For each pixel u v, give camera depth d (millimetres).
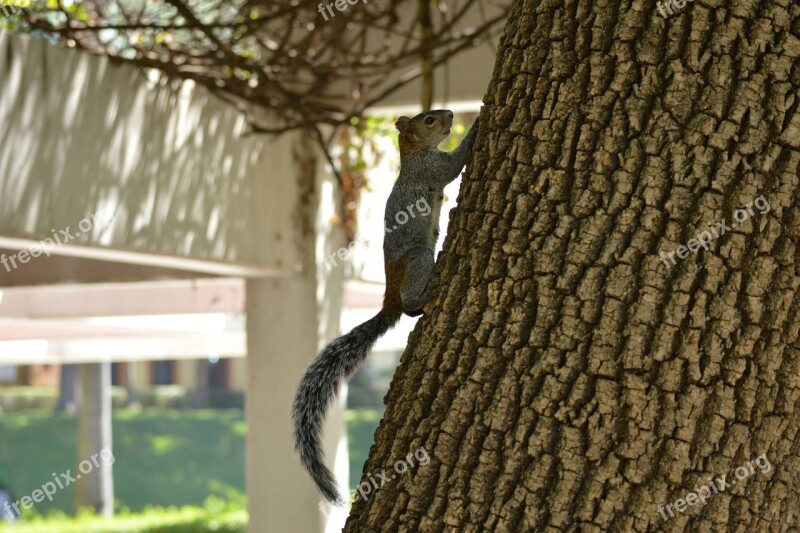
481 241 2871
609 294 2652
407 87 8297
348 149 8742
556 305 2701
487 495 2688
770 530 2605
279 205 8281
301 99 8039
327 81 8102
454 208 3064
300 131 8453
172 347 14305
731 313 2598
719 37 2676
